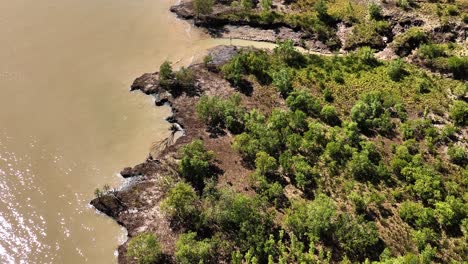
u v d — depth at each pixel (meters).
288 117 71.56
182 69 79.75
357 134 69.12
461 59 81.12
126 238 58.53
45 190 63.25
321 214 56.31
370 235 55.66
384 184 63.69
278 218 59.03
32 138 70.06
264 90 79.12
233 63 81.44
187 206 58.25
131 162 67.88
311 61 84.94
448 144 69.88
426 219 58.06
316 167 65.19
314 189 62.72
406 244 56.75
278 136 67.94
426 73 83.00
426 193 61.25
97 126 72.88
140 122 74.31
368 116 73.56
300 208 58.22
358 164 64.12
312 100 74.19
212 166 65.69
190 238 54.69
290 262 54.34
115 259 56.47
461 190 62.88
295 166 64.50
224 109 72.75
